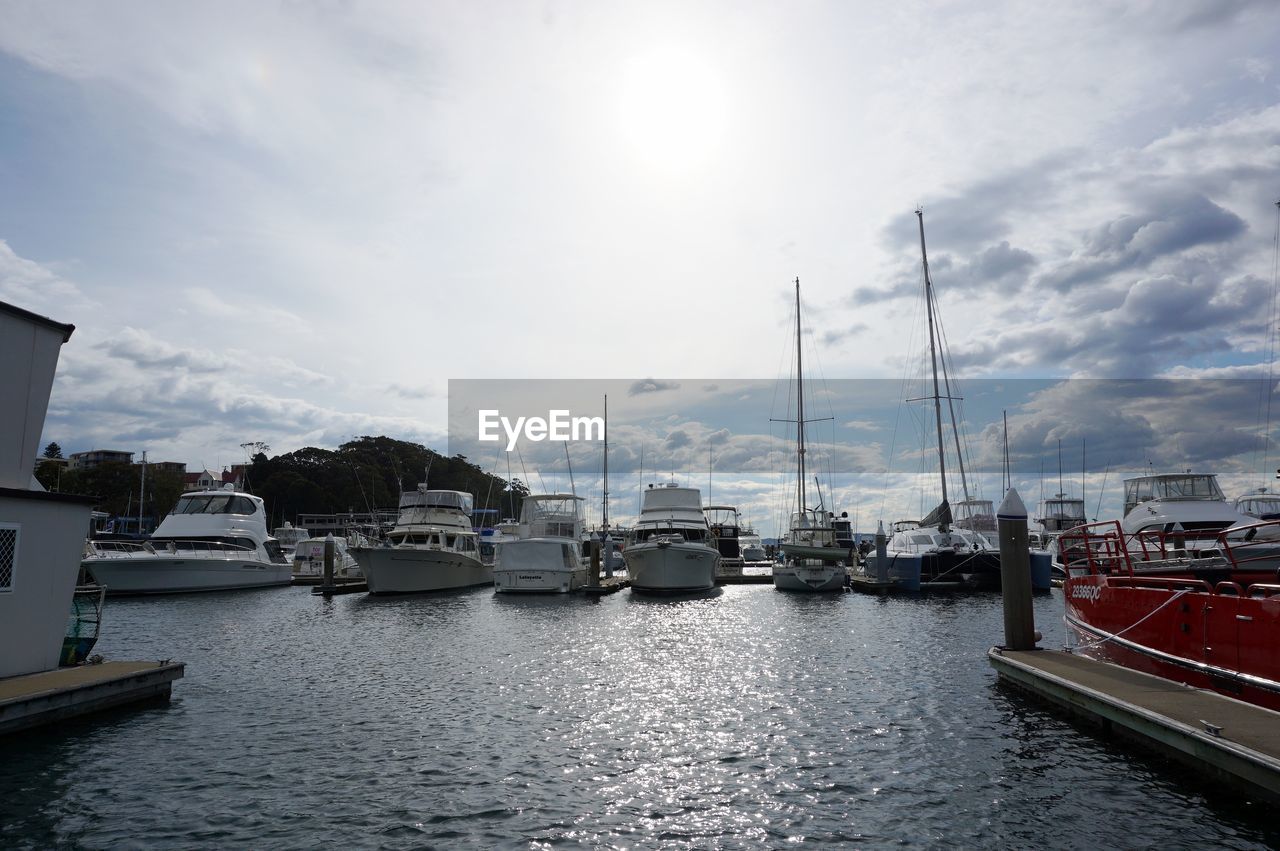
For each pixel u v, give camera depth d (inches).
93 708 578.9
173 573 1739.7
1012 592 738.2
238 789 440.1
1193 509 1290.6
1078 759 482.6
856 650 920.3
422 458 5270.7
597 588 1772.9
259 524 2012.8
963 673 759.1
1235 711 463.8
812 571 1824.6
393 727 570.6
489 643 1007.6
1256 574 650.8
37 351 597.9
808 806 415.2
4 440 574.2
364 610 1461.6
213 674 784.3
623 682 734.5
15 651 573.6
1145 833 374.3
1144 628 597.3
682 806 416.2
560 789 441.7
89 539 1747.0
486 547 2283.5
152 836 376.8
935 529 1940.2
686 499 1964.8
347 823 393.1
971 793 429.4
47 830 383.2
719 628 1157.1
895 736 538.9
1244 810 398.6
